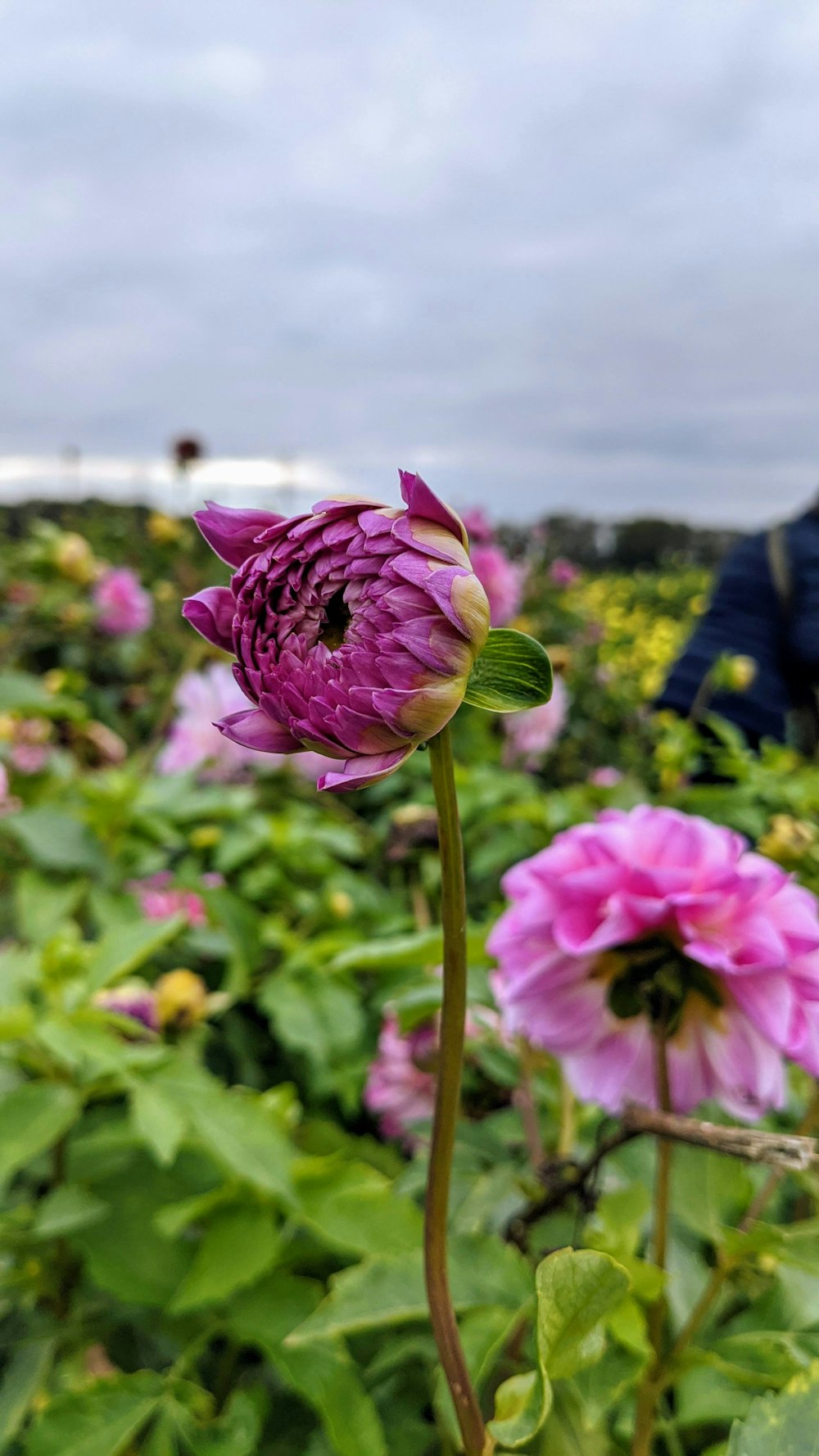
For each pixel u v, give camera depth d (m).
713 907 0.28
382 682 0.20
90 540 2.04
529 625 1.73
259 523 0.24
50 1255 0.37
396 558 0.20
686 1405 0.26
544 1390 0.18
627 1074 0.30
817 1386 0.19
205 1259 0.31
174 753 0.78
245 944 0.53
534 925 0.30
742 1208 0.32
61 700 0.68
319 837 0.67
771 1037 0.27
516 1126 0.41
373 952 0.36
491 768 0.89
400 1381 0.32
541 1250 0.31
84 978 0.40
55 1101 0.35
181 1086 0.34
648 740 1.67
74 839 0.59
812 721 0.92
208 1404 0.29
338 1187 0.33
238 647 0.22
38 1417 0.27
